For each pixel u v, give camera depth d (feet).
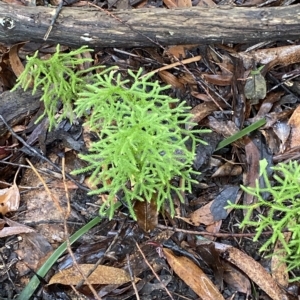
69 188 1.45
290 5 1.43
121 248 1.37
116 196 1.37
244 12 1.42
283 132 1.45
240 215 1.41
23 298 1.32
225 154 1.47
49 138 1.47
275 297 1.32
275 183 1.42
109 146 1.20
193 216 1.40
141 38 1.45
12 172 1.47
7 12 1.40
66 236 1.28
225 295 1.35
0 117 1.44
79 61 1.34
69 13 1.42
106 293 1.34
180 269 1.33
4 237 1.40
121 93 1.24
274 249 1.34
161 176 1.21
